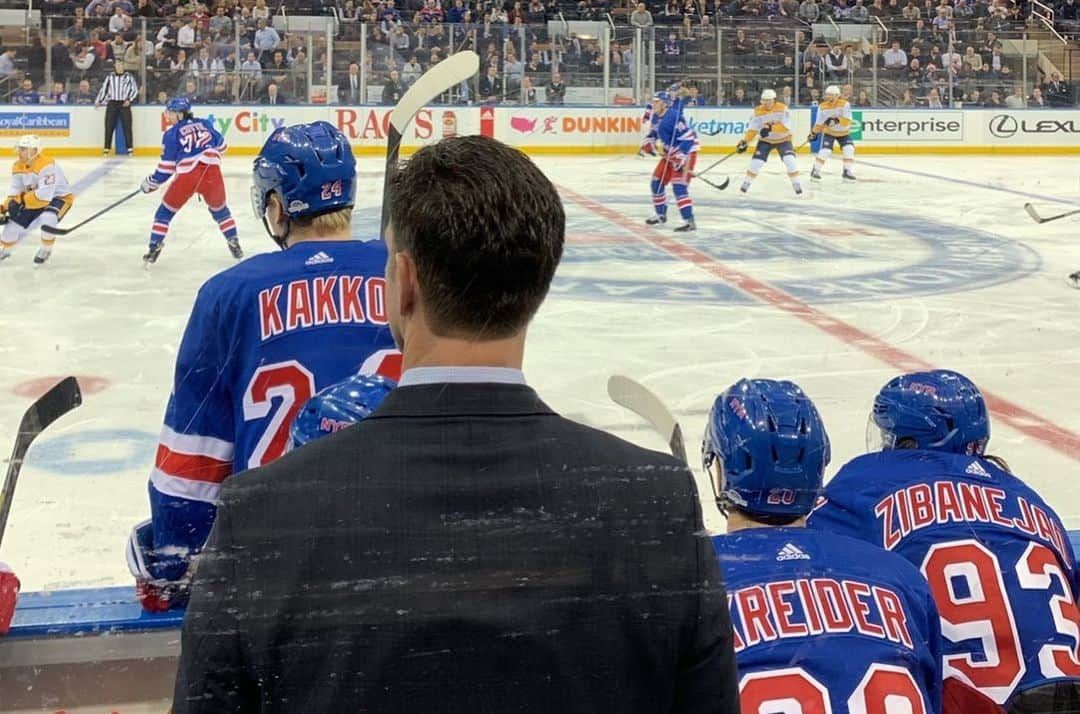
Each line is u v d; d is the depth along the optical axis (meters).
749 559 1.64
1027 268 8.69
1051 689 1.91
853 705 1.52
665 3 20.70
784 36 18.62
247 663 0.93
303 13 19.11
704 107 18.56
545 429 1.01
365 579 0.93
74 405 2.06
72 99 16.70
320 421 1.59
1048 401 4.98
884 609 1.60
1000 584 1.97
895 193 13.69
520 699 0.94
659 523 0.99
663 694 0.98
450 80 1.86
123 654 2.08
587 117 18.11
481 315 1.00
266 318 1.93
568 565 0.96
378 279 2.00
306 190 2.02
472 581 0.94
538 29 17.81
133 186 13.12
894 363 5.67
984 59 19.25
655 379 5.21
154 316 6.41
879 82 19.08
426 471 0.97
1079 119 19.50
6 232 8.00
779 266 8.59
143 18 16.83
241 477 0.98
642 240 9.75
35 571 2.78
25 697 2.08
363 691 0.92
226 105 17.16
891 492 2.11
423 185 1.00
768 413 1.74
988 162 17.95
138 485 3.51
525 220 0.99
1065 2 22.30
